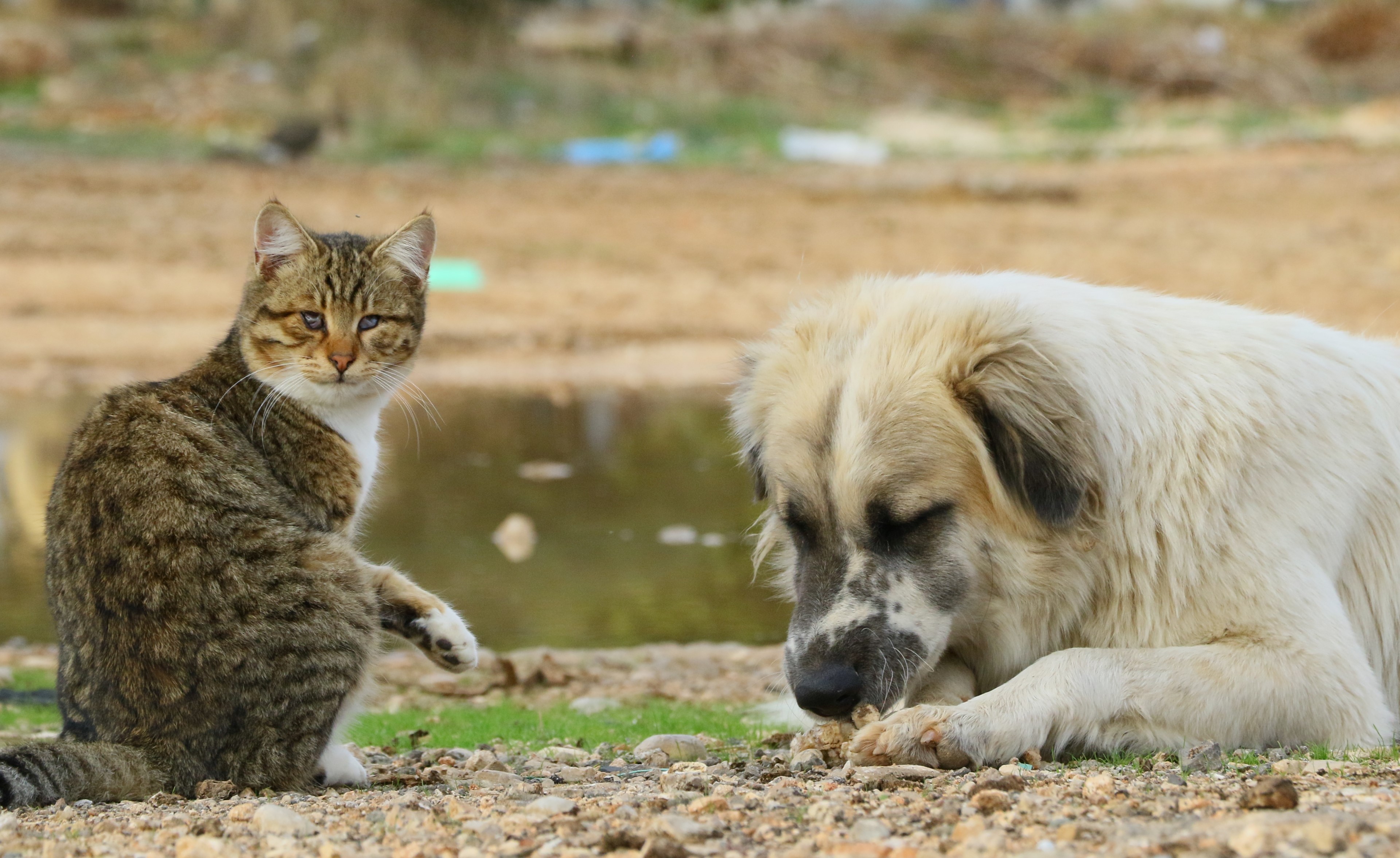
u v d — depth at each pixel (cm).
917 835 628
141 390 941
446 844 646
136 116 5534
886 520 876
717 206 4872
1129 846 583
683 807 707
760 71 7181
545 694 1367
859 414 881
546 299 3762
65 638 868
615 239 4391
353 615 873
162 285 3669
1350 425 956
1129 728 852
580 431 2608
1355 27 7806
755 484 1035
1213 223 4588
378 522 1984
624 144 5891
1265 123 6606
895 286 968
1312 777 729
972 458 877
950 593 887
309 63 6181
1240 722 852
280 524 882
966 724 819
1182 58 7606
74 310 3434
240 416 970
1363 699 863
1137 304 971
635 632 1592
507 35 6781
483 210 4656
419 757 1013
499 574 1769
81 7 6575
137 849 668
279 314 1006
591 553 1866
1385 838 567
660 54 7175
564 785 827
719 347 3381
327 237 1116
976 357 874
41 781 769
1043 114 7075
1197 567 882
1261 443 901
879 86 7325
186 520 846
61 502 883
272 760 845
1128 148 6106
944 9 8488
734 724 1160
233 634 830
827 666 862
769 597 1716
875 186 5219
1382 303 3547
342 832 687
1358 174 5275
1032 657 920
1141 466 896
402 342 1090
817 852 605
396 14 6544
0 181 4516
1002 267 4022
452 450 2448
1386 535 961
